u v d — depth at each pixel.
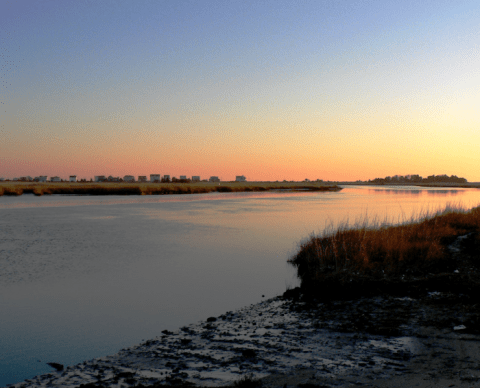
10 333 9.70
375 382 5.89
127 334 9.65
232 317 10.88
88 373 7.25
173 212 44.53
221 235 27.09
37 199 63.31
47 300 12.46
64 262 17.83
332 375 6.32
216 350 8.15
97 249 21.12
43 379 7.05
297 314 10.87
